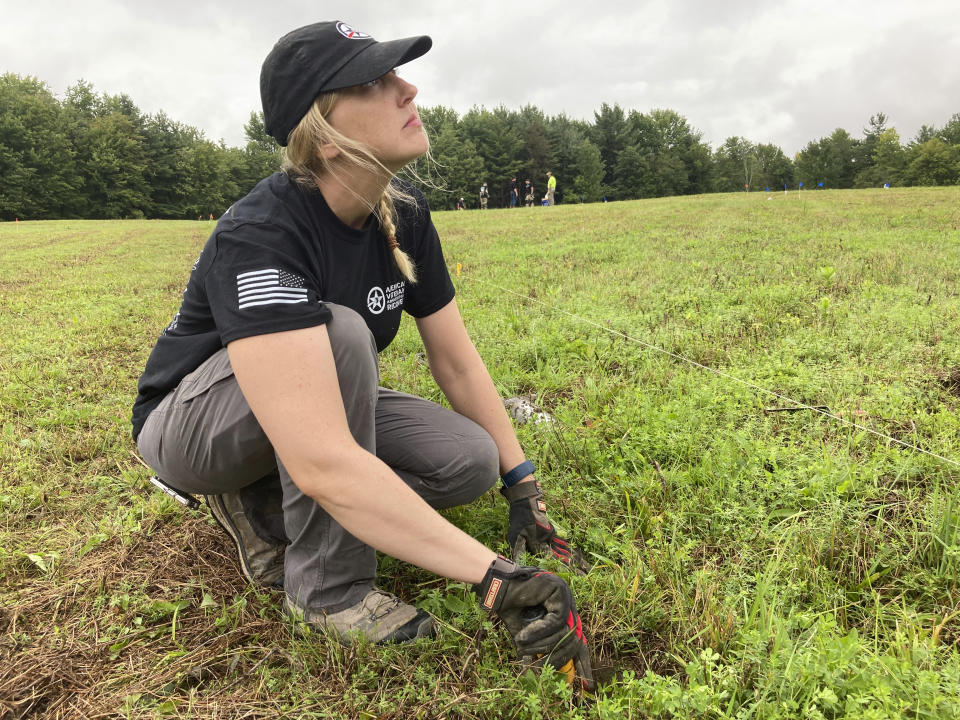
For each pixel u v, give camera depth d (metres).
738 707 1.37
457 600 1.72
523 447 2.56
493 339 4.15
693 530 2.06
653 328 4.12
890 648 1.48
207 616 1.83
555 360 3.72
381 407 1.93
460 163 70.44
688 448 2.46
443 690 1.50
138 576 2.00
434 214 22.23
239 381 1.41
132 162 60.47
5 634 1.78
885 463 2.29
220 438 1.63
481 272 7.29
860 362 3.36
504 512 2.12
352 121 1.46
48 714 1.51
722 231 9.56
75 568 2.06
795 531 1.93
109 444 3.02
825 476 2.15
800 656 1.41
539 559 1.86
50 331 5.31
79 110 65.50
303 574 1.67
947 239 7.52
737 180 97.12
